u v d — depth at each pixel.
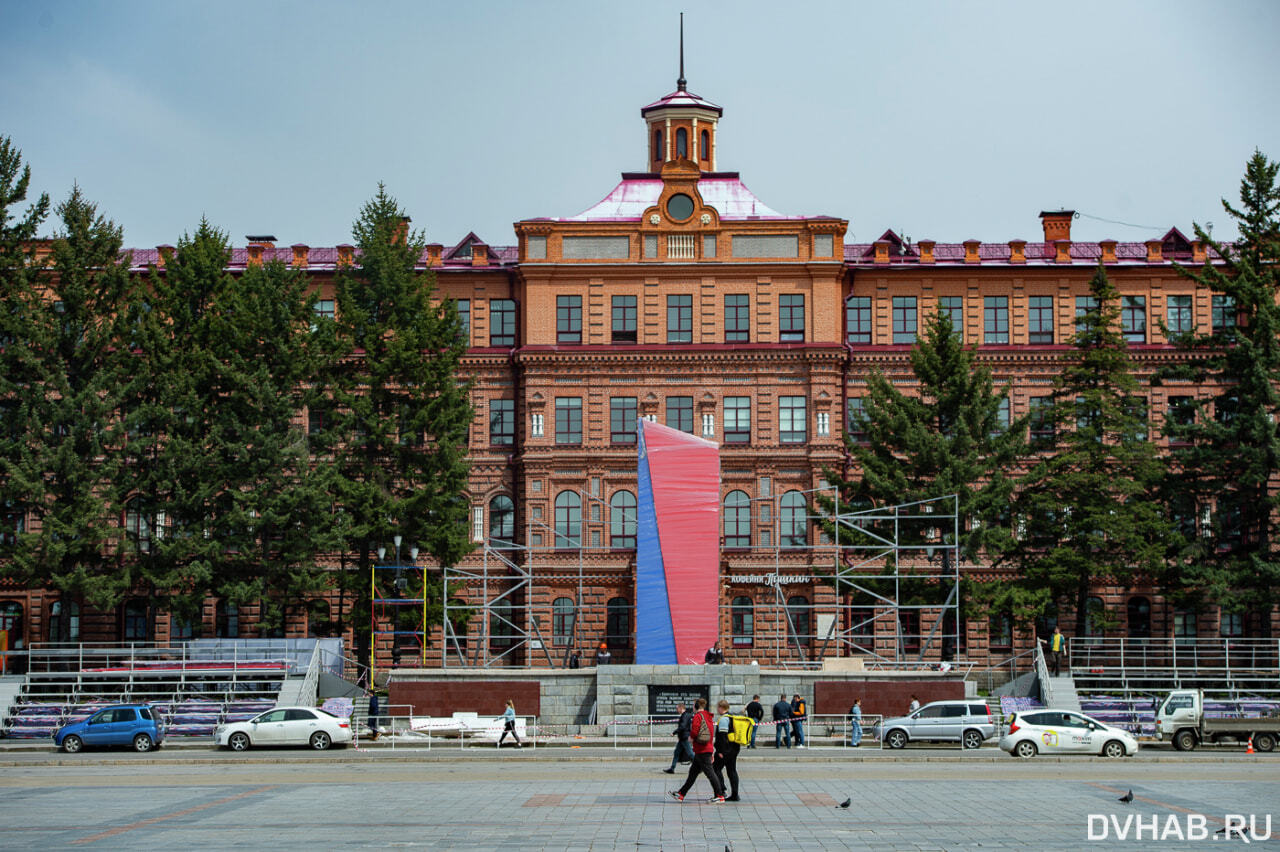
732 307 79.25
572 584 77.06
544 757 47.84
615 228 79.69
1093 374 69.06
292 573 66.44
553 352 78.31
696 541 64.19
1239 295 68.38
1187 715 52.97
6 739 58.06
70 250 67.94
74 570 64.94
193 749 52.72
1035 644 76.69
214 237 71.69
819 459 77.00
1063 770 43.09
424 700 61.28
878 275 81.12
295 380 68.94
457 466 68.25
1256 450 66.06
